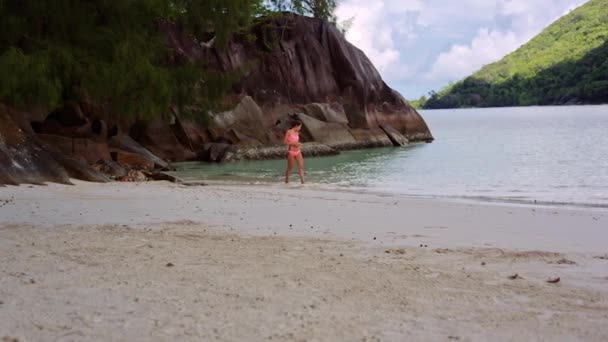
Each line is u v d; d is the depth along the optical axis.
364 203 11.28
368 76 38.84
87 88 16.64
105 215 9.00
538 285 4.88
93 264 5.39
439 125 73.75
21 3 16.33
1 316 3.80
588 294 4.61
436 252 6.35
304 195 12.80
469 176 19.20
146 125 25.98
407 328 3.71
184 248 6.29
